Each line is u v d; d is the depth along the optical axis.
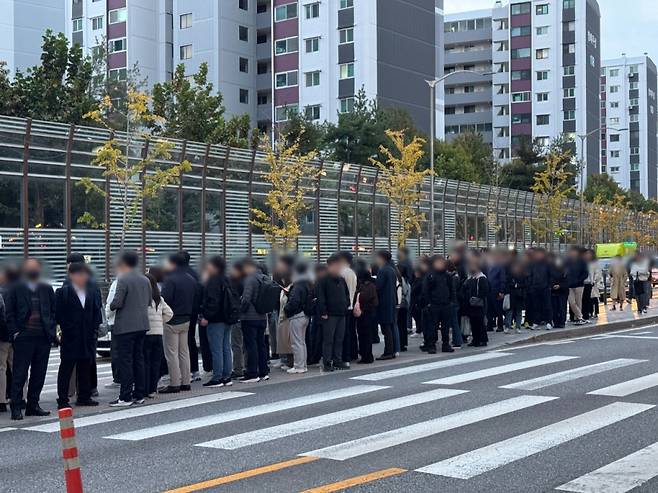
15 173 21.91
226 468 7.50
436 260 16.58
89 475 7.31
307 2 65.56
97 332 11.07
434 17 69.50
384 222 33.81
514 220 42.75
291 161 29.30
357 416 9.91
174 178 25.42
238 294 13.12
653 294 37.62
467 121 99.44
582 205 47.44
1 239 21.45
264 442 8.59
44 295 10.30
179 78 39.06
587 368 13.83
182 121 37.53
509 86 96.38
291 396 11.59
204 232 26.61
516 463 7.51
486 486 6.77
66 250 22.98
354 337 15.34
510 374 13.31
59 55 35.03
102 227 23.94
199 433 9.15
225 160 27.41
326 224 30.98
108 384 13.34
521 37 95.69
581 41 92.88
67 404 10.79
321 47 65.00
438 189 36.72
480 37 99.31
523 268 19.66
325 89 64.69
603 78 135.50
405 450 8.08
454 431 8.95
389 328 15.55
